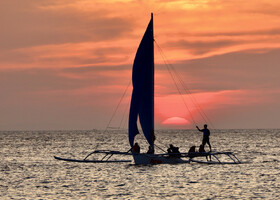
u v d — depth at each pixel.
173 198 104.69
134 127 163.12
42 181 134.75
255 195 107.94
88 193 112.56
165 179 134.75
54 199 104.62
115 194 110.69
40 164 188.75
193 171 151.88
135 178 137.50
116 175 145.12
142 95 163.75
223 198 104.25
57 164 185.88
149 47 165.12
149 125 163.62
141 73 164.12
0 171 162.50
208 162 176.25
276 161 194.25
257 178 135.88
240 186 121.31
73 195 109.81
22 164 190.88
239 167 164.38
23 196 108.88
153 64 166.12
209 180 132.25
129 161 187.50
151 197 106.19
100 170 159.38
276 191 113.12
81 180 135.75
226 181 130.25
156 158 164.88
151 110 164.25
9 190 118.12
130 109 162.88
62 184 128.12
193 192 112.50
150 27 165.75
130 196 107.75
